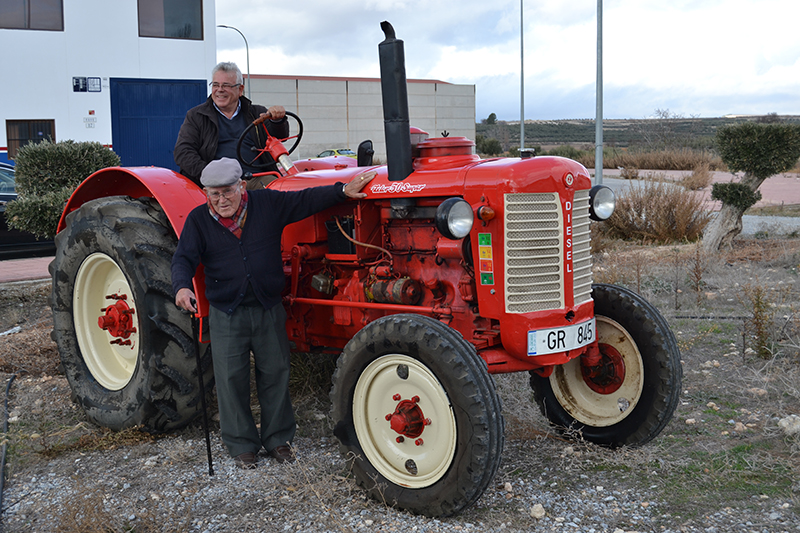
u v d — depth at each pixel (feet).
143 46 54.85
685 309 19.51
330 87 153.89
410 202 10.39
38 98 52.06
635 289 21.50
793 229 33.17
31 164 25.58
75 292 13.35
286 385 11.20
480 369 8.63
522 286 9.71
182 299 9.93
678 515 8.77
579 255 10.32
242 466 10.75
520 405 12.67
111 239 12.03
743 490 9.37
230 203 10.19
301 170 13.70
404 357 9.11
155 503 9.49
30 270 28.86
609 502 9.21
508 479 10.03
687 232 32.96
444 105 167.73
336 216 11.44
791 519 8.52
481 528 8.66
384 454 9.55
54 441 11.91
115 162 27.32
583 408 11.69
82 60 52.95
